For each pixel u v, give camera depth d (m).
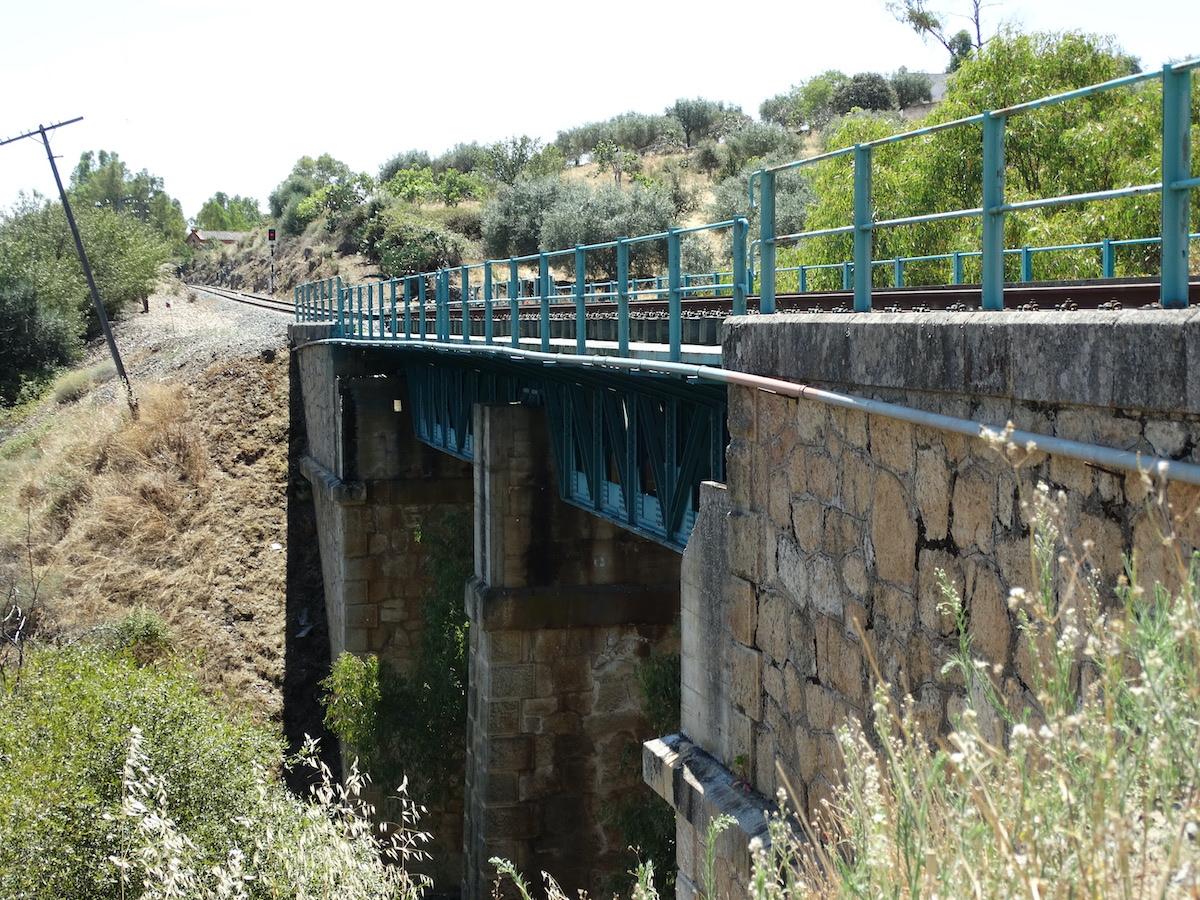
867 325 6.29
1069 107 25.66
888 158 29.11
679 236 9.95
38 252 65.12
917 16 40.19
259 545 34.34
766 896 3.56
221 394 41.31
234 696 29.03
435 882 24.36
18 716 16.69
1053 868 2.98
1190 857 2.79
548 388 17.75
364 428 27.81
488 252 71.19
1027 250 15.47
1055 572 4.98
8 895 13.12
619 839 19.25
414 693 25.17
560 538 18.72
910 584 6.07
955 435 5.67
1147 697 3.01
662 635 19.31
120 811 13.39
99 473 38.53
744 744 7.98
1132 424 4.58
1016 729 3.23
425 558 27.91
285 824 14.25
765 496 7.71
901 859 3.36
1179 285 4.65
